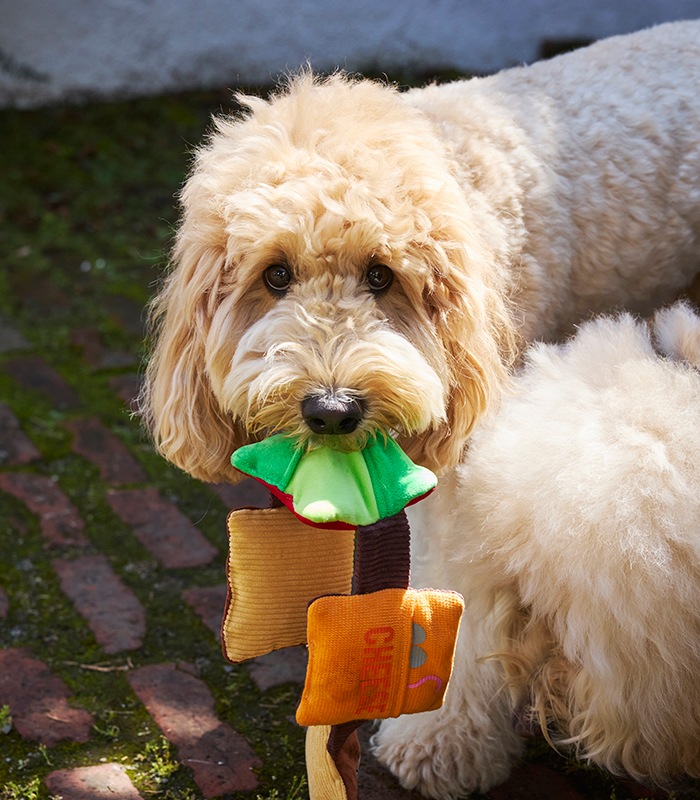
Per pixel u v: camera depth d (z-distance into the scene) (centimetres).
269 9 338
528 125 148
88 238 268
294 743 144
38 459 189
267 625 122
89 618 160
